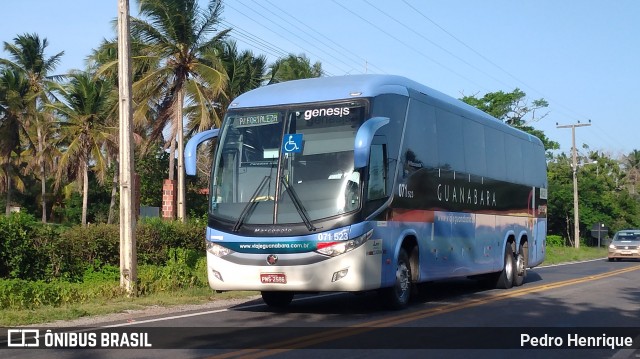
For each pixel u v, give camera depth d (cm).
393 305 1231
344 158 1104
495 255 1692
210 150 3500
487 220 1648
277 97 1183
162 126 3406
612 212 5900
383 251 1153
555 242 5131
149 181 4084
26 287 1298
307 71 4094
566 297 1534
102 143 4316
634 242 3562
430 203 1345
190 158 1184
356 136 1052
